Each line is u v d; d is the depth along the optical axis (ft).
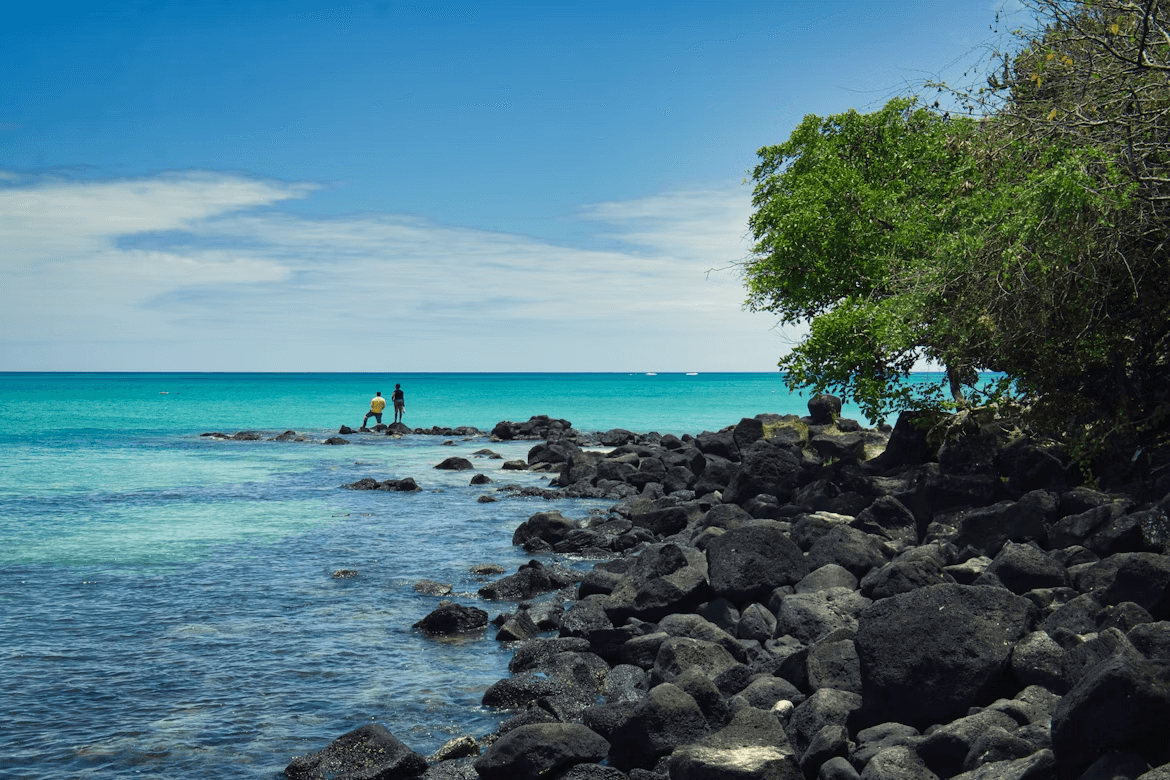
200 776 27.68
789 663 31.99
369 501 86.28
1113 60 46.55
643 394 420.36
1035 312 48.62
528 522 65.41
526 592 50.06
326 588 51.42
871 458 73.51
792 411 269.03
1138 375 51.65
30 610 46.01
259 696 34.45
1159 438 50.90
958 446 58.23
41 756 28.86
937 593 29.48
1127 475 50.29
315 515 77.46
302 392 444.14
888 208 61.98
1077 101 47.98
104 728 31.17
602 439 150.82
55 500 85.15
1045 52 50.06
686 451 103.30
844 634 32.27
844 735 25.88
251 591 50.47
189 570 55.42
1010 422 60.44
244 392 442.09
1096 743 20.52
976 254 48.96
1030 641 27.58
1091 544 40.01
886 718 27.76
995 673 27.02
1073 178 44.14
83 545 63.05
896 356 62.80
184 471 111.34
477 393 440.45
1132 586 31.32
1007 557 37.37
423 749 30.07
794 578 42.50
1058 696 25.98
